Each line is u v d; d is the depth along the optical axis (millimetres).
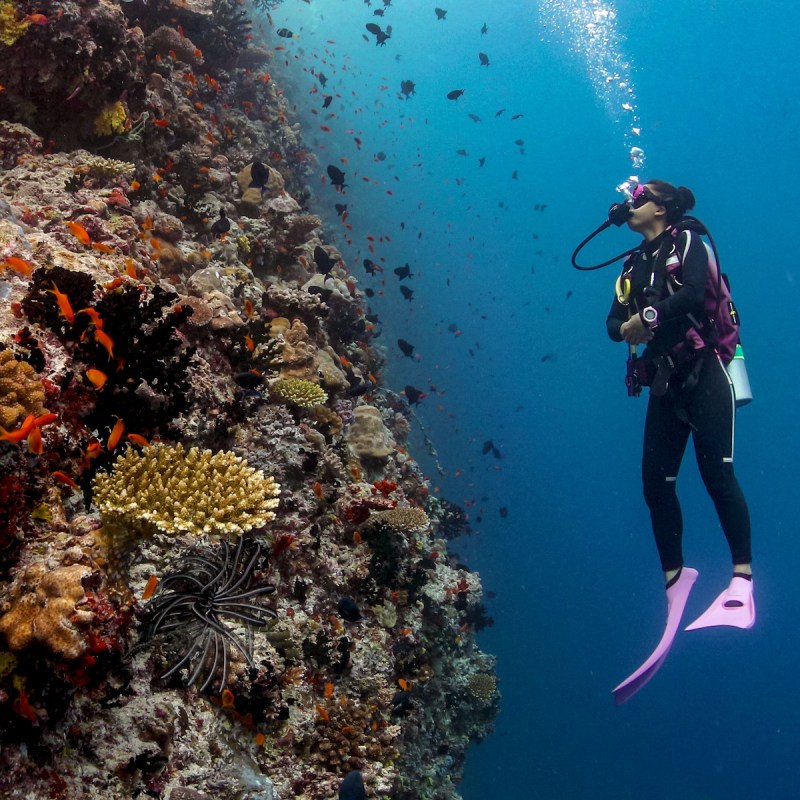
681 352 5434
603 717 44031
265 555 4859
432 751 9102
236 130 10867
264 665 4102
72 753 2826
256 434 5398
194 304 5211
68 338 3674
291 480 5566
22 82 6324
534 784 36281
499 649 37625
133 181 6609
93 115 6691
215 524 3342
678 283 5594
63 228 4980
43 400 3158
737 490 5316
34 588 2752
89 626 2744
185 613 3264
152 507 3248
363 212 28156
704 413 5391
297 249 9320
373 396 10336
